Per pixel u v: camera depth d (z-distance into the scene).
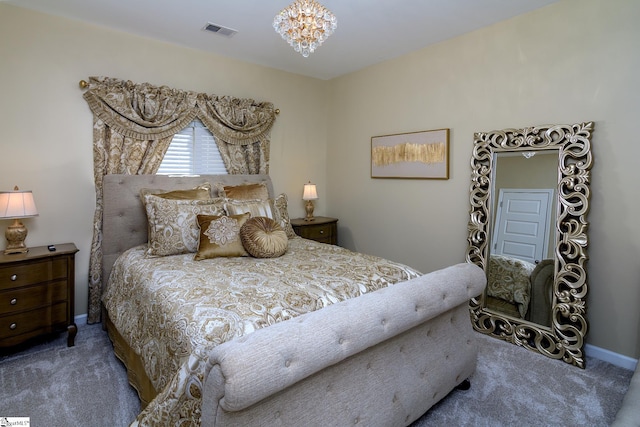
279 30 1.98
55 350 2.49
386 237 3.90
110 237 2.85
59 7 2.59
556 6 2.55
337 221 4.39
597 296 2.44
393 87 3.73
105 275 2.83
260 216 2.78
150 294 1.88
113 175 2.92
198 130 3.52
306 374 1.19
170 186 3.15
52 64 2.71
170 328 1.55
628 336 2.33
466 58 3.10
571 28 2.49
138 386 1.90
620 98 2.30
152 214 2.59
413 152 3.56
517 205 2.77
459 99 3.17
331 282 1.89
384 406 1.52
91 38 2.86
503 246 2.86
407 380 1.64
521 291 2.73
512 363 2.41
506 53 2.83
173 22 2.83
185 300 1.65
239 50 3.45
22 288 2.35
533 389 2.09
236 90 3.72
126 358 2.15
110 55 2.96
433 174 3.40
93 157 2.91
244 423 1.11
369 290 1.89
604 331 2.42
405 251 3.72
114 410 1.85
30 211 2.42
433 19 2.80
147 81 3.15
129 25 2.89
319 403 1.31
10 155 2.59
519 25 2.75
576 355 2.38
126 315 2.16
